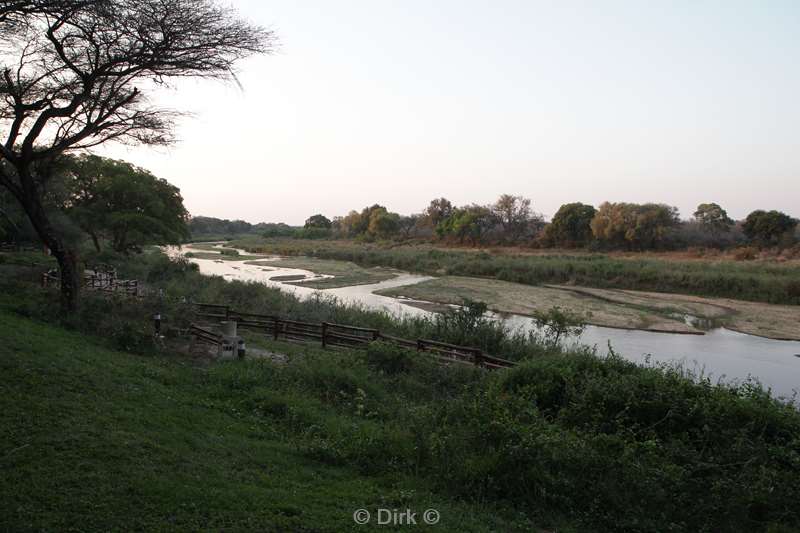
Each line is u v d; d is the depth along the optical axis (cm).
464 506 662
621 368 1275
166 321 1647
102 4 1113
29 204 1399
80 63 1377
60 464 578
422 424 902
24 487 523
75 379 878
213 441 755
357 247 9969
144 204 4297
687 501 703
